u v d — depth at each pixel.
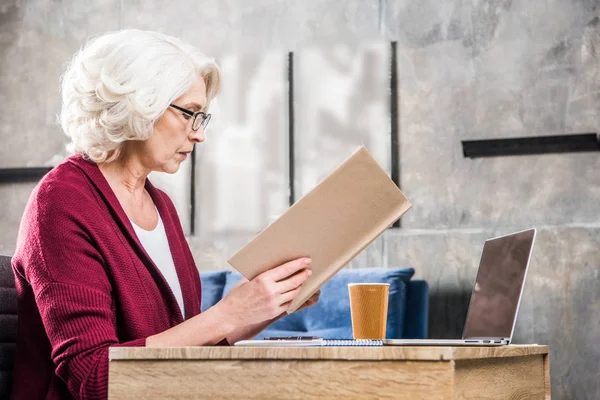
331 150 3.78
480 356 1.09
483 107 3.61
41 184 1.51
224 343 1.64
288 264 1.30
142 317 1.51
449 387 0.98
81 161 1.59
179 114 1.63
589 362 3.36
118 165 1.69
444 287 3.58
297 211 1.24
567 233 3.44
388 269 3.26
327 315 3.22
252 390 1.06
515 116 3.57
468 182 3.60
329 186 1.24
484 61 3.63
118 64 1.57
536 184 3.51
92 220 1.48
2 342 1.61
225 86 3.96
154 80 1.57
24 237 1.47
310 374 1.04
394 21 3.77
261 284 1.28
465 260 3.56
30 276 1.42
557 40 3.54
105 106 1.57
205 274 3.55
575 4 3.53
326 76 3.82
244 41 3.97
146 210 1.77
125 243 1.54
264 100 3.90
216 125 3.95
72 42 4.22
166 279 1.73
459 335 3.54
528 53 3.58
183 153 1.69
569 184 3.46
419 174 3.67
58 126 4.17
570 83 3.51
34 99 4.23
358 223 1.32
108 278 1.49
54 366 1.47
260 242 1.26
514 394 1.36
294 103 3.85
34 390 1.48
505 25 3.62
